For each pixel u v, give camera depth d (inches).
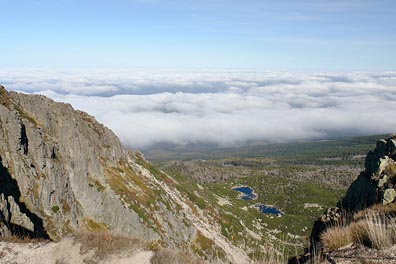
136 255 924.6
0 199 1678.2
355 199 1212.5
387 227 509.4
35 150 2746.1
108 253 913.5
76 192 2974.9
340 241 521.7
